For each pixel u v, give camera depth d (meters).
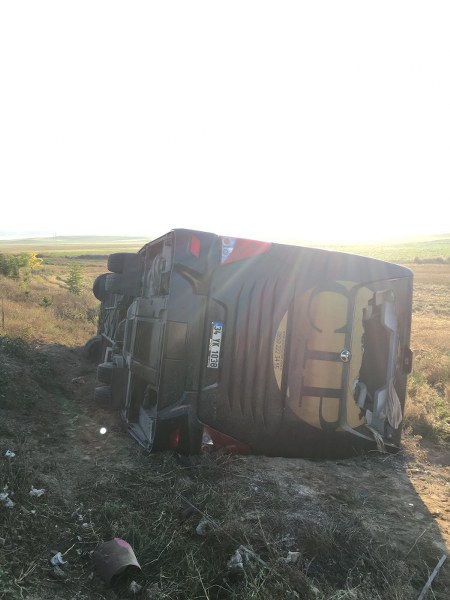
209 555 3.43
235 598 3.00
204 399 5.03
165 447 5.02
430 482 5.25
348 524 3.99
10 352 8.05
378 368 5.84
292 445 5.37
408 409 7.43
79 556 3.40
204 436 5.03
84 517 3.87
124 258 6.53
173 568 3.27
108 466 4.89
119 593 3.09
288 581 3.15
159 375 4.97
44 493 4.07
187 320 4.98
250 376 5.16
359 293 5.63
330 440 5.51
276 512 4.05
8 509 3.64
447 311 28.41
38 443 5.32
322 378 5.43
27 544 3.37
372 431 5.70
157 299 5.40
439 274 50.38
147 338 5.60
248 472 4.77
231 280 5.11
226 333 5.08
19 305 15.06
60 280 32.56
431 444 6.63
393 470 5.46
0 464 4.32
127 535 3.56
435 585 3.46
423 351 14.66
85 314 15.63
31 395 6.66
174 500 4.17
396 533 4.07
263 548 3.56
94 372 8.82
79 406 6.96
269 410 5.23
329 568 3.48
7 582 2.92
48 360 8.73
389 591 3.27
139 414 5.98
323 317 5.44
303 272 5.38
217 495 4.20
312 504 4.29
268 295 5.22
